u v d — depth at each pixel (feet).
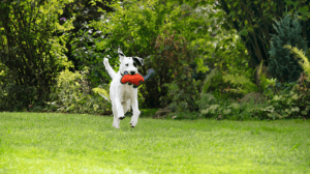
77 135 18.92
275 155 15.07
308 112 30.45
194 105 34.83
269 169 12.89
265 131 22.54
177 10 38.75
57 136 18.33
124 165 12.91
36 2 37.27
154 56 35.78
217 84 35.63
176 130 22.30
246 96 34.45
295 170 12.81
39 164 12.12
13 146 15.17
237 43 38.60
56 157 13.61
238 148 16.49
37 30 38.83
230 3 34.58
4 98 38.52
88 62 37.19
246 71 37.76
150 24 37.47
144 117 35.01
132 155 14.69
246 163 13.67
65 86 36.86
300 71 32.45
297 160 14.28
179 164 13.46
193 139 18.65
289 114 30.35
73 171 11.57
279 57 32.50
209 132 21.52
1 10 38.52
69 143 16.49
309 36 33.01
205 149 16.30
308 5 31.14
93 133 19.72
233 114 31.99
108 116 34.35
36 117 26.81
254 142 18.04
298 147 16.78
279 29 32.78
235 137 19.70
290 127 24.35
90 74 36.70
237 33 36.96
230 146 16.96
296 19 32.01
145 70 38.55
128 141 17.72
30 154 13.62
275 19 33.58
